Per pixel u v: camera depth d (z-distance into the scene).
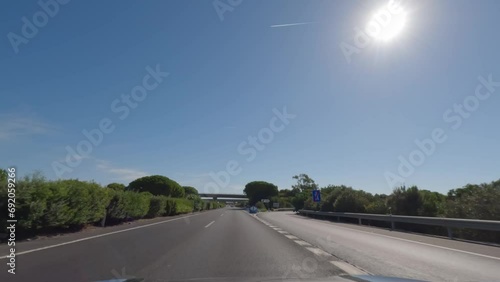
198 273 8.29
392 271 8.75
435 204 24.67
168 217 40.00
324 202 44.00
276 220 34.78
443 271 8.81
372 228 24.53
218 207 123.56
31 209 14.52
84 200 18.66
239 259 10.40
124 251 11.84
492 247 13.67
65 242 14.09
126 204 26.06
